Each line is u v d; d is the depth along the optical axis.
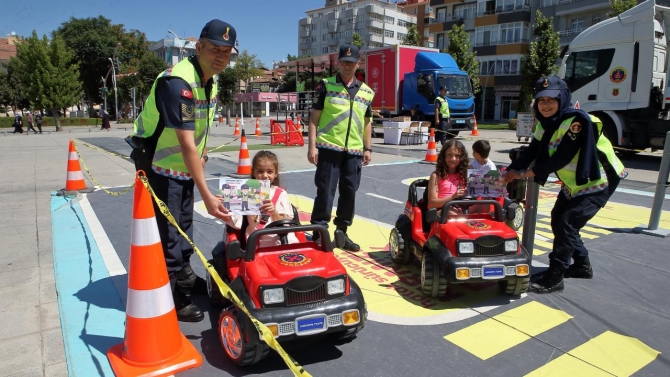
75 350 3.08
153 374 2.79
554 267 4.20
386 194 8.30
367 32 89.69
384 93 20.86
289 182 9.35
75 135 27.58
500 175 4.43
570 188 4.20
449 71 19.02
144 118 3.34
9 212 7.00
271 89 73.69
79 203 7.43
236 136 22.97
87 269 4.55
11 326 3.47
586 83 13.19
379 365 3.01
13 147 18.89
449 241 3.82
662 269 4.80
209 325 3.50
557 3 42.41
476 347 3.25
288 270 2.89
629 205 7.69
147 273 2.81
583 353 3.18
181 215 3.72
